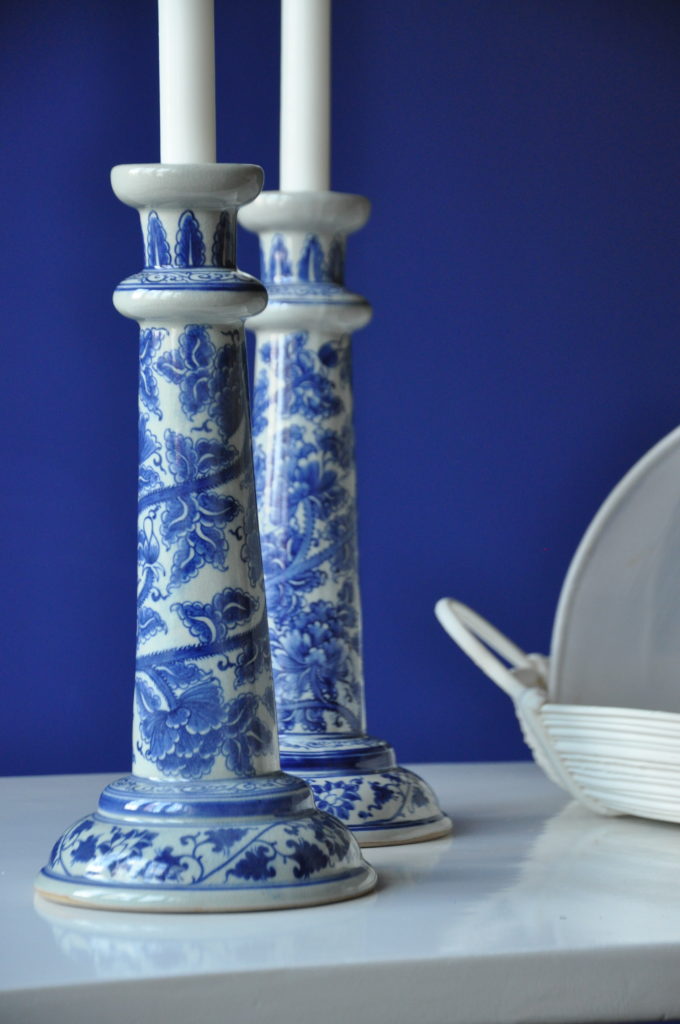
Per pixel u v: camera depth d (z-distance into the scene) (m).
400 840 0.70
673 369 1.12
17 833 0.74
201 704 0.57
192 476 0.57
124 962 0.47
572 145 1.11
